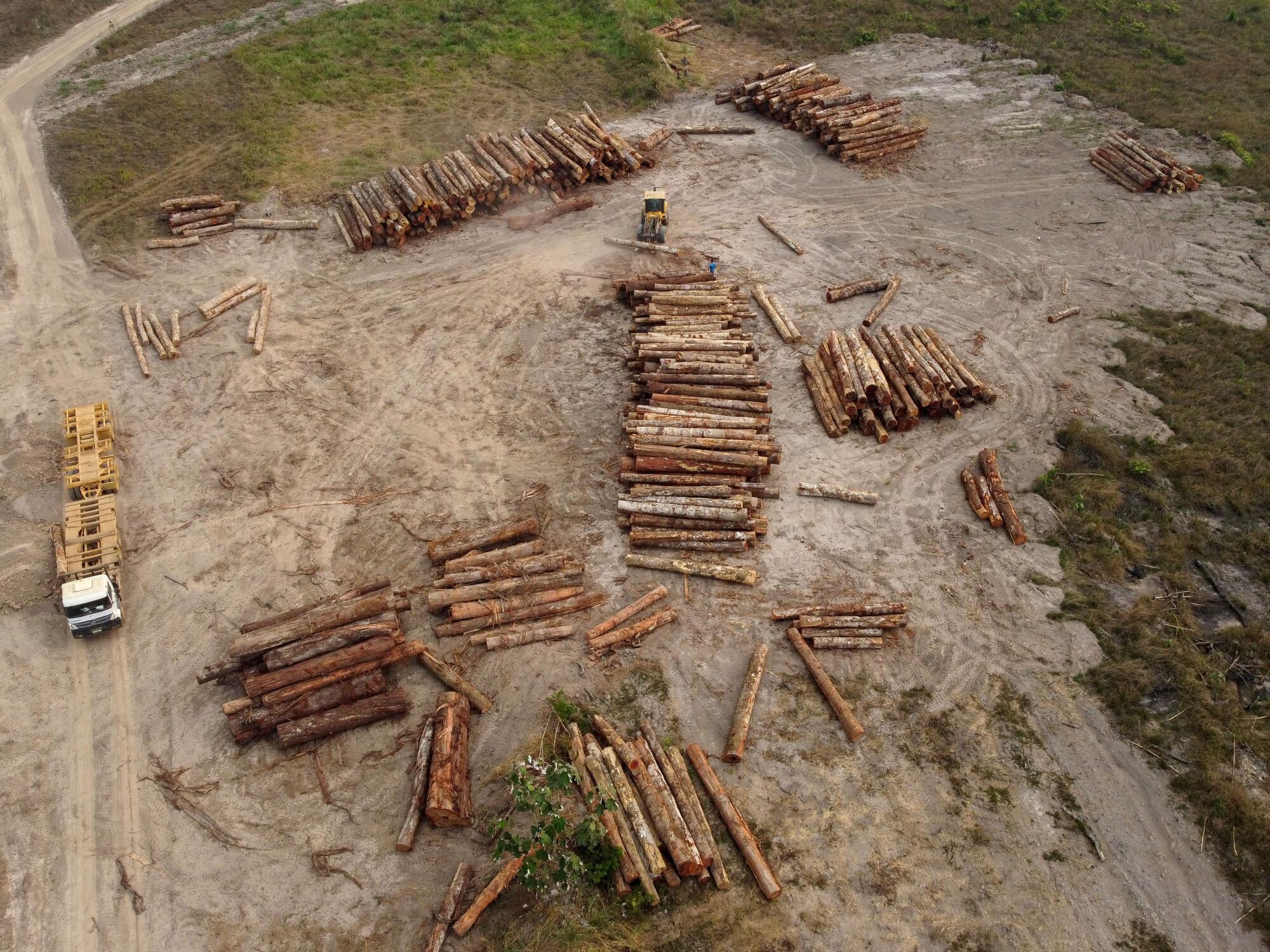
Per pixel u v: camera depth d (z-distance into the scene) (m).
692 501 24.67
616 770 18.62
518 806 17.52
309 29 51.69
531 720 20.31
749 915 16.95
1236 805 18.61
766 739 20.08
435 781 18.05
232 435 27.98
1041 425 28.89
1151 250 37.44
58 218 36.91
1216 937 16.83
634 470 26.08
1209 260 36.72
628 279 34.81
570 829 17.66
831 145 43.25
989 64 51.75
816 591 23.52
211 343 31.47
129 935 16.81
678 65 51.12
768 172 42.47
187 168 40.00
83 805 18.86
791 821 18.58
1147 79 50.19
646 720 20.33
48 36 51.34
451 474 26.77
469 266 35.62
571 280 35.03
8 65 48.22
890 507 26.03
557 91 47.91
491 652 21.78
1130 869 17.83
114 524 24.20
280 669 20.17
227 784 19.23
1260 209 39.62
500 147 40.50
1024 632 22.53
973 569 24.22
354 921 17.02
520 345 31.77
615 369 30.81
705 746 19.89
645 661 21.64
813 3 58.69
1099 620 22.66
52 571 23.70
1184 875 17.73
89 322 32.19
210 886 17.53
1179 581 23.61
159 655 21.80
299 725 19.61
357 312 33.12
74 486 25.36
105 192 38.28
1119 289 35.28
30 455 27.05
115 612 21.77
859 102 44.59
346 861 17.89
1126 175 41.47
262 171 39.84
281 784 19.22
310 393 29.59
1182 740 20.03
